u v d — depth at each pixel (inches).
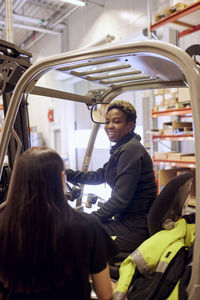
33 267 28.2
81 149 291.0
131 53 39.0
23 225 28.2
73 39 272.2
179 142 162.9
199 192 33.5
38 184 28.6
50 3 242.1
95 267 31.2
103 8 228.4
